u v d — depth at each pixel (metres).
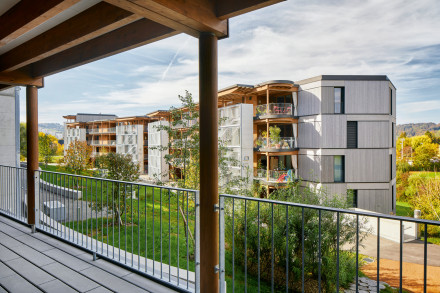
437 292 6.91
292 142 19.95
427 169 35.59
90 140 50.06
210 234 2.41
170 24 2.25
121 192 10.61
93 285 2.78
